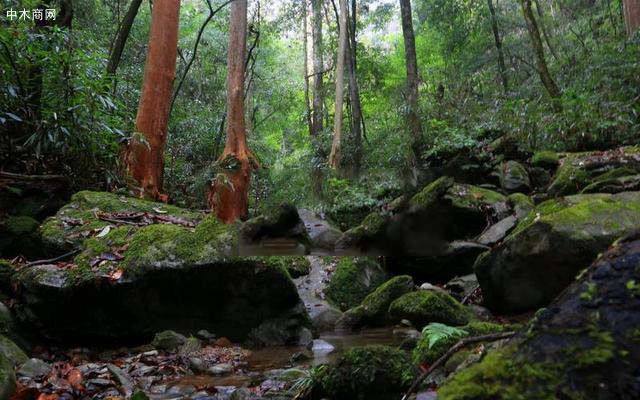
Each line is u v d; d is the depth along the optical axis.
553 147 7.75
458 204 5.75
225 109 13.86
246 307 3.92
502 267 3.84
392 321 4.20
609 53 9.23
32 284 3.68
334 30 18.45
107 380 2.78
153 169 6.91
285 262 5.10
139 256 3.80
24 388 2.40
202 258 3.82
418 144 10.47
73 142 5.64
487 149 7.87
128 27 7.54
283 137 24.02
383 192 8.40
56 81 5.54
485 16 16.09
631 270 0.87
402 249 5.70
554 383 0.78
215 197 8.28
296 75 26.39
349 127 17.86
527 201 5.90
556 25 17.72
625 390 0.73
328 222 7.91
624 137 7.36
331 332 4.20
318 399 2.15
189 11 17.23
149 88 7.01
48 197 5.53
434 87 15.30
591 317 0.84
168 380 2.94
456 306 3.61
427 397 1.74
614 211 3.60
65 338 3.76
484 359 0.91
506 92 11.90
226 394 2.60
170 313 3.84
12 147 5.49
